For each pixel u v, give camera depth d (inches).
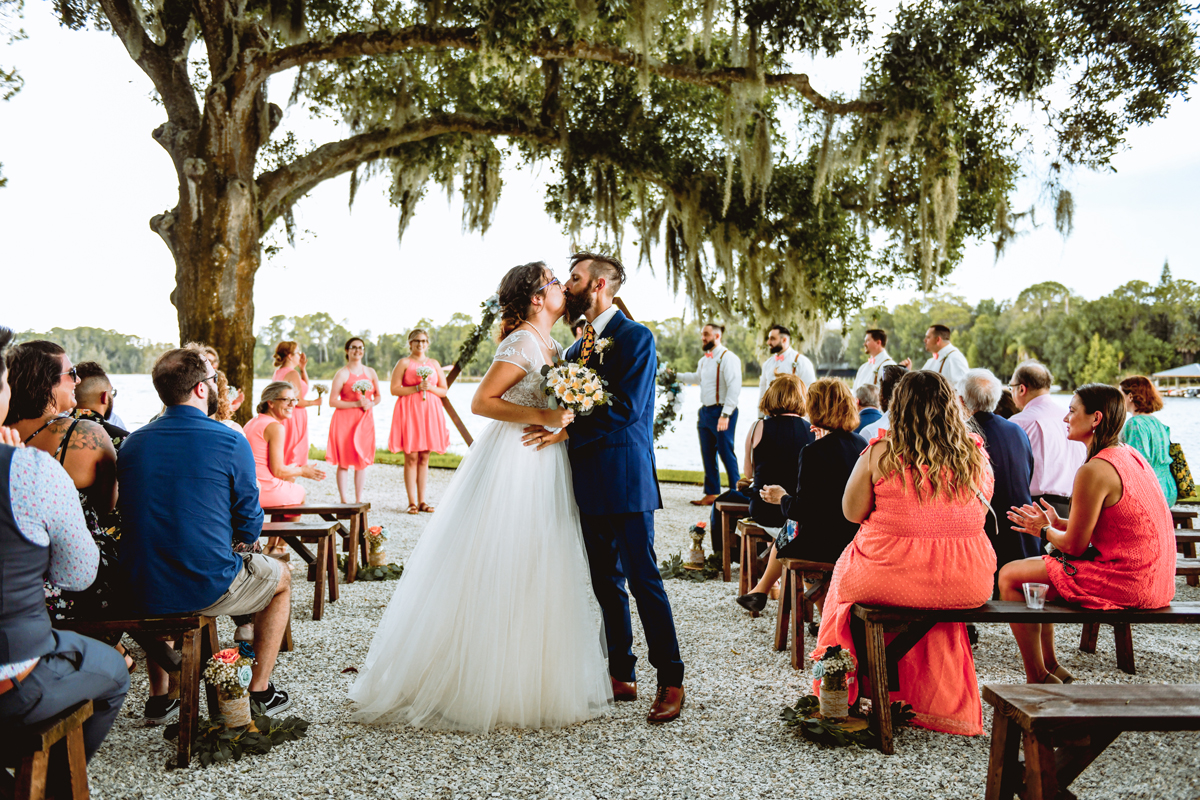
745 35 405.1
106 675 83.0
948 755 107.5
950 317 2615.7
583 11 353.4
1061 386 2263.8
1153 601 112.8
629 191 475.8
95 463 105.5
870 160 432.8
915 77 377.1
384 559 218.1
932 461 109.3
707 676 138.6
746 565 186.2
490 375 119.7
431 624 116.3
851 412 147.4
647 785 97.6
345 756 104.7
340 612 177.5
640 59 384.2
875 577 112.5
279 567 118.9
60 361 106.3
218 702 111.2
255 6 389.4
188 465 106.5
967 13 379.6
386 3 430.3
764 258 457.4
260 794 94.3
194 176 359.9
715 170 453.4
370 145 418.6
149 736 111.1
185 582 105.0
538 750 107.3
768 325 455.8
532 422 118.3
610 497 117.9
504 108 461.1
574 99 458.0
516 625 114.3
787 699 127.9
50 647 77.0
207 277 361.7
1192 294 2180.1
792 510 147.8
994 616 110.7
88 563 81.9
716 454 329.7
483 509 118.2
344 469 297.7
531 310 124.3
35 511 74.8
